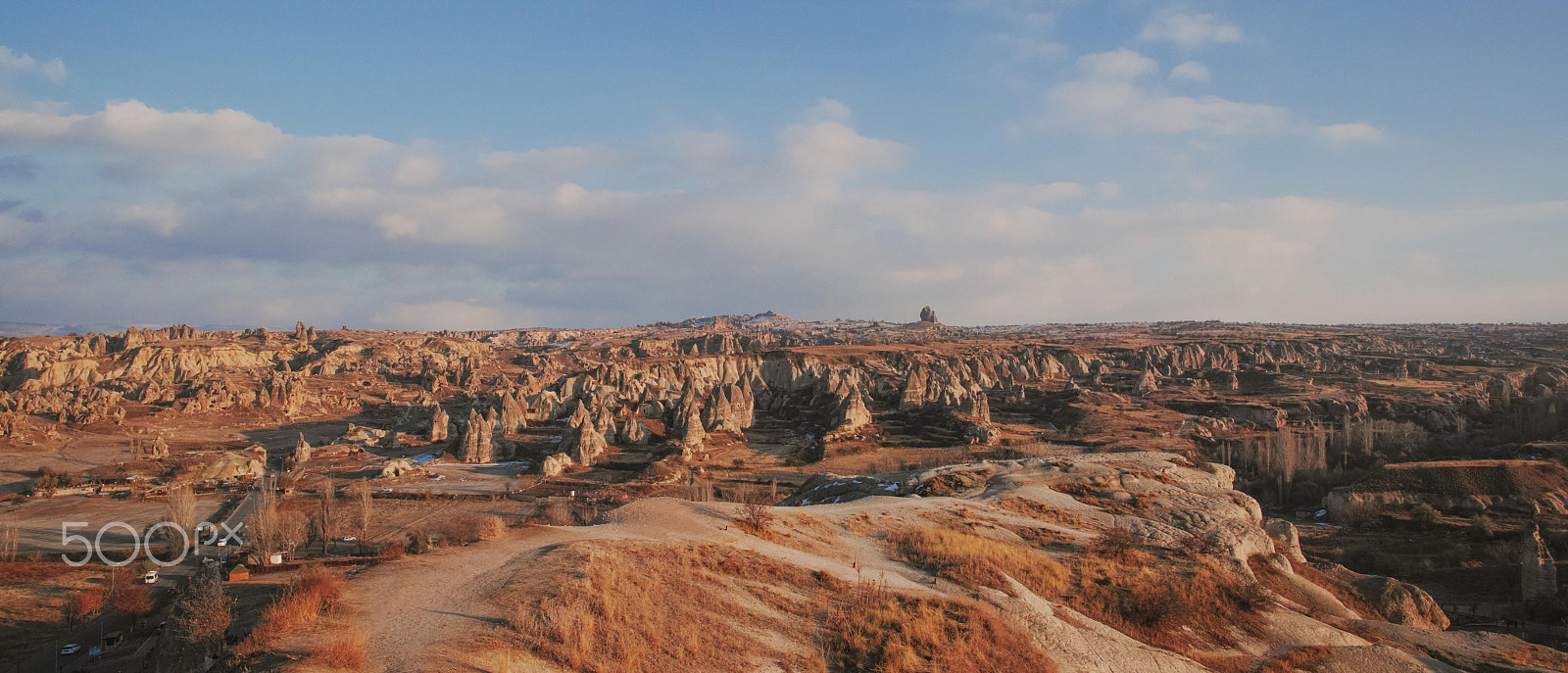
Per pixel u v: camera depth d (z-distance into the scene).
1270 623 56.19
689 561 44.19
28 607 76.88
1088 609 51.28
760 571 45.22
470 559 43.00
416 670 28.12
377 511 146.62
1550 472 132.50
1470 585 100.88
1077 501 82.25
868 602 42.50
